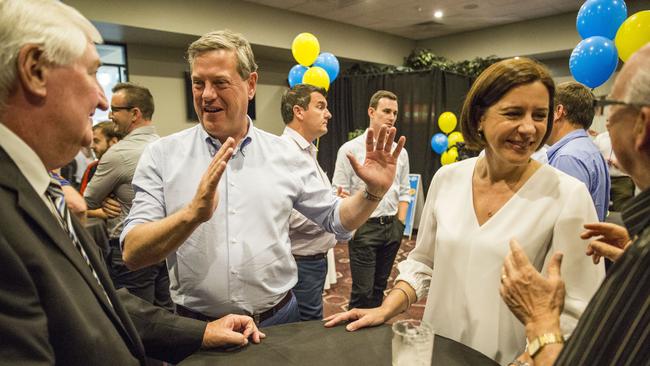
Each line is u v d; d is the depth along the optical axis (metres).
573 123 2.04
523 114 1.04
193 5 5.06
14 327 0.56
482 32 7.04
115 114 2.26
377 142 1.26
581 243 1.04
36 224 0.65
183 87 5.95
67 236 0.71
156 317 1.07
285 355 0.99
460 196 1.26
